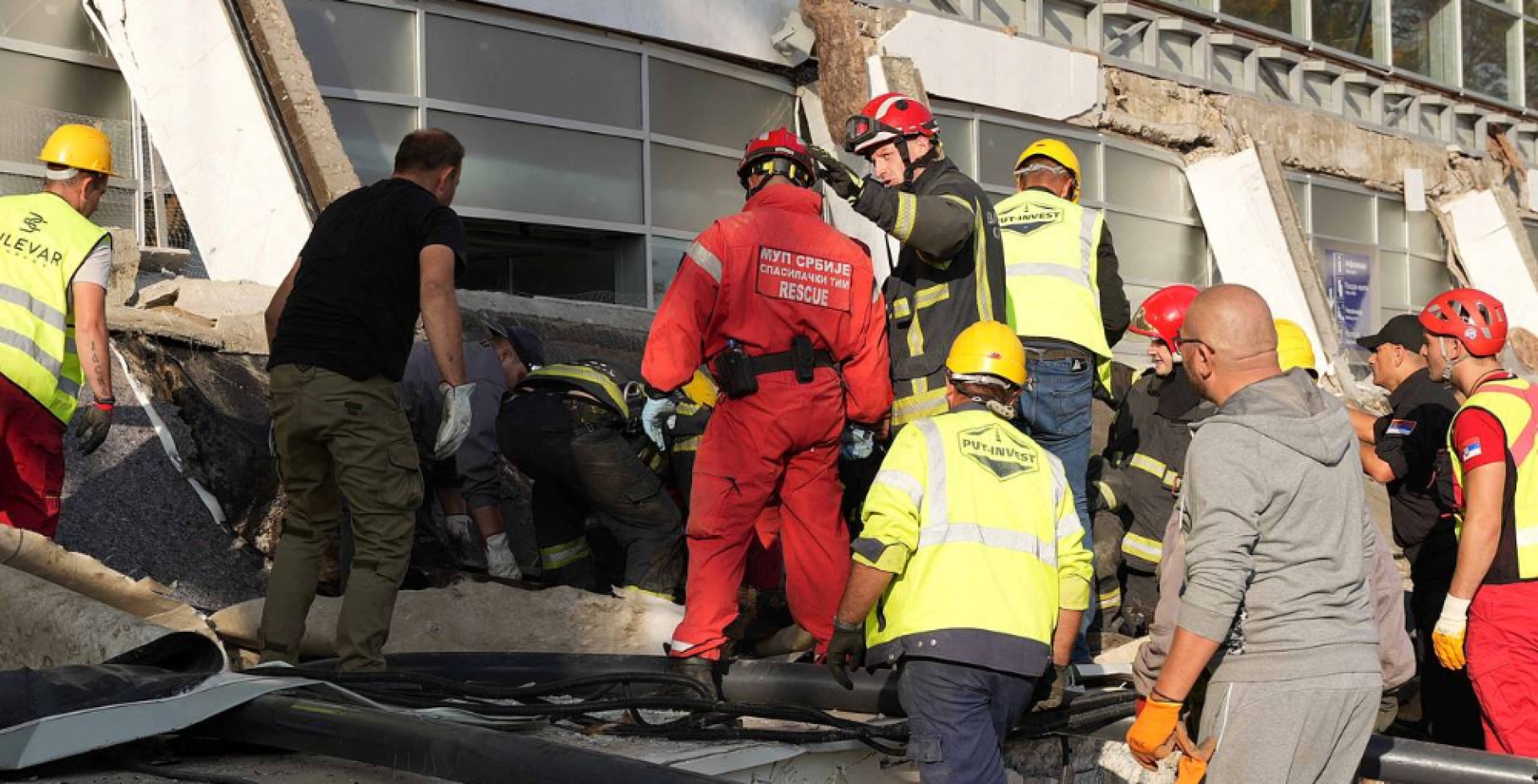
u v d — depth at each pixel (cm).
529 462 602
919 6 1241
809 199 497
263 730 372
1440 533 568
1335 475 347
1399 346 594
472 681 471
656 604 573
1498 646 496
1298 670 340
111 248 519
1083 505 589
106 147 530
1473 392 521
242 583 595
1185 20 1479
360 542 451
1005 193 1312
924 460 400
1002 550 396
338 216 462
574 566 636
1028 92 1315
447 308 451
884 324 504
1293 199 1559
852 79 1158
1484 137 1900
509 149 1029
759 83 1205
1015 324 575
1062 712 446
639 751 407
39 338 499
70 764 373
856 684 439
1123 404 710
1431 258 1822
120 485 597
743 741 422
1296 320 1462
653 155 1120
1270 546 342
